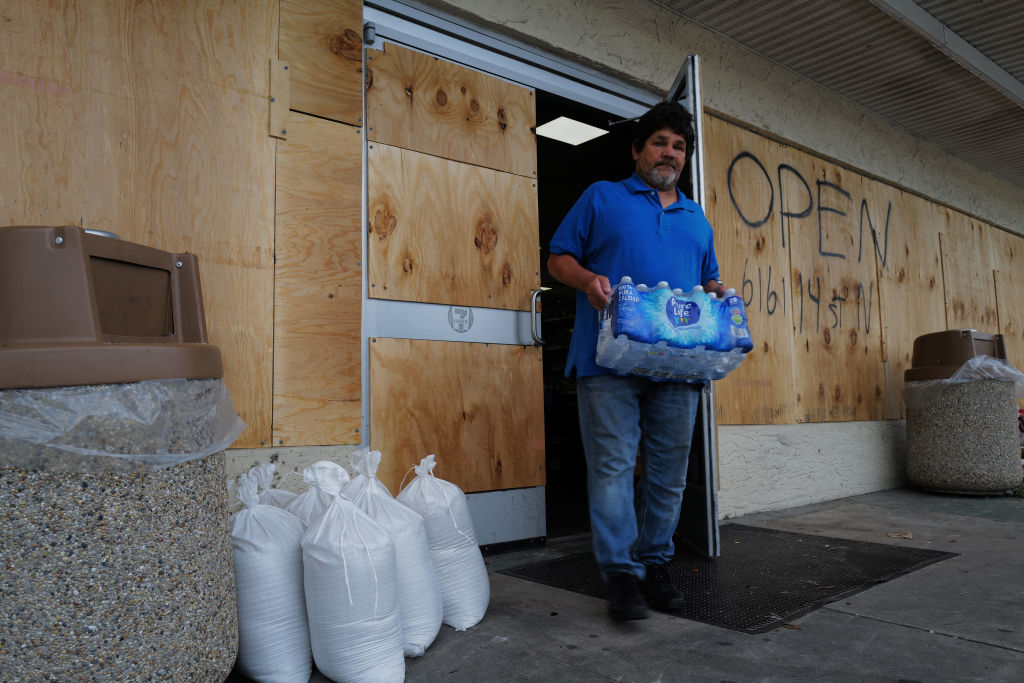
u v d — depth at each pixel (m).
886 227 5.67
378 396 2.76
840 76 4.91
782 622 2.11
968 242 6.79
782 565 2.83
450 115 3.10
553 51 3.46
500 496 3.12
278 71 2.50
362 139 2.74
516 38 3.32
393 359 2.82
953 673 1.70
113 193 2.14
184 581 1.39
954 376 4.83
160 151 2.24
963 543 3.26
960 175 6.72
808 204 4.88
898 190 5.89
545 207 6.70
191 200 2.29
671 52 4.01
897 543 3.27
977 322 6.79
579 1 3.54
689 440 2.29
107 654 1.28
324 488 1.92
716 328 2.04
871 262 5.44
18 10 2.02
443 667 1.79
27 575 1.23
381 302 2.81
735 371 4.13
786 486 4.39
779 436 4.37
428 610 1.88
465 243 3.11
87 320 1.32
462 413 3.02
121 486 1.31
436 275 2.99
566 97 3.59
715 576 2.66
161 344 1.41
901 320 5.68
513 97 3.36
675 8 3.98
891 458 5.36
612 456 2.14
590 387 2.19
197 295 1.70
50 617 1.24
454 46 3.13
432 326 2.96
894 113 5.59
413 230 2.93
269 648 1.66
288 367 2.46
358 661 1.63
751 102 4.50
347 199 2.65
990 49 4.65
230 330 2.34
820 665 1.77
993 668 1.73
